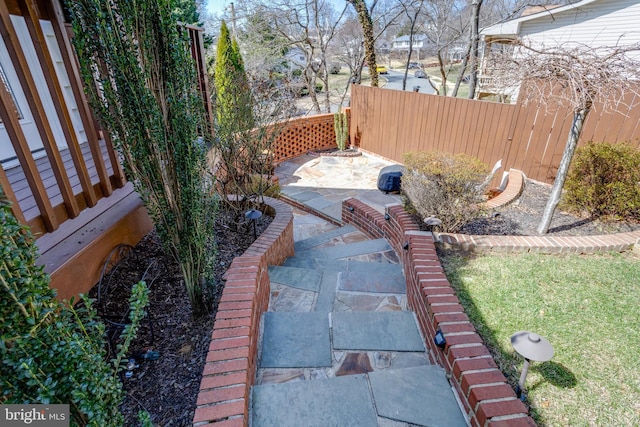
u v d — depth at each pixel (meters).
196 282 2.66
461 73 11.77
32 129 4.53
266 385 2.20
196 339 2.55
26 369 1.21
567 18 10.55
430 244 3.54
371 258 4.38
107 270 2.83
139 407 2.08
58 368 1.32
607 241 3.69
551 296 2.94
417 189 4.07
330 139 10.72
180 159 2.41
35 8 2.34
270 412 2.04
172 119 2.33
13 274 1.21
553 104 5.65
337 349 2.65
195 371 2.30
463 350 2.20
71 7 1.95
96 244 2.68
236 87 4.98
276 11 12.27
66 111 2.61
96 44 2.04
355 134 10.30
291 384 2.22
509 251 3.66
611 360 2.31
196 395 2.15
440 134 7.95
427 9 14.15
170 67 2.30
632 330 2.56
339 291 3.49
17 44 2.16
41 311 1.30
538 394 2.07
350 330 2.83
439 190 3.92
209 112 4.87
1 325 1.21
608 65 3.28
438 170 3.89
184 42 2.52
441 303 2.59
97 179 3.58
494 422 1.77
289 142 9.67
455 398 2.14
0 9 2.03
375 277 3.69
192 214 2.51
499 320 2.67
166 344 2.50
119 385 1.55
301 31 13.35
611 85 3.25
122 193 3.47
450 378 2.24
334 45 14.24
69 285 2.39
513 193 5.37
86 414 1.43
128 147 2.31
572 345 2.43
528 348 1.89
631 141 5.07
